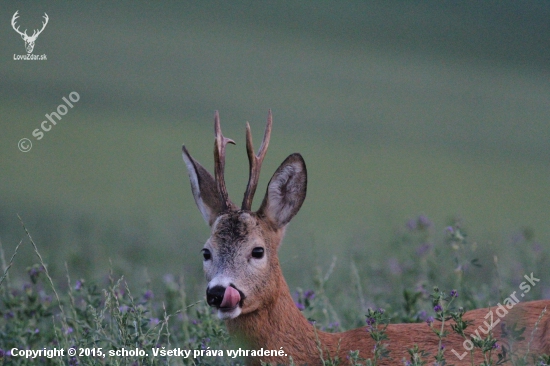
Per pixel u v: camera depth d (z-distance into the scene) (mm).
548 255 10719
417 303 7914
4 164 28688
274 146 35812
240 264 6520
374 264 10352
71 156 30625
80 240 14680
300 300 7840
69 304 7801
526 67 59094
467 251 11195
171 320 8078
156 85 45906
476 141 40000
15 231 16828
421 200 27969
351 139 38438
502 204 28062
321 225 21266
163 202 25531
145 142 34438
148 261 12961
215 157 7000
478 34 67438
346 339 6562
